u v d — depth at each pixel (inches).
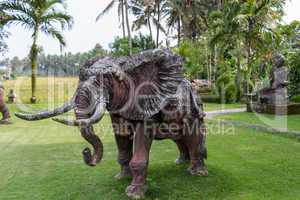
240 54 831.1
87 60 167.0
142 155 172.2
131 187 172.7
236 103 805.2
